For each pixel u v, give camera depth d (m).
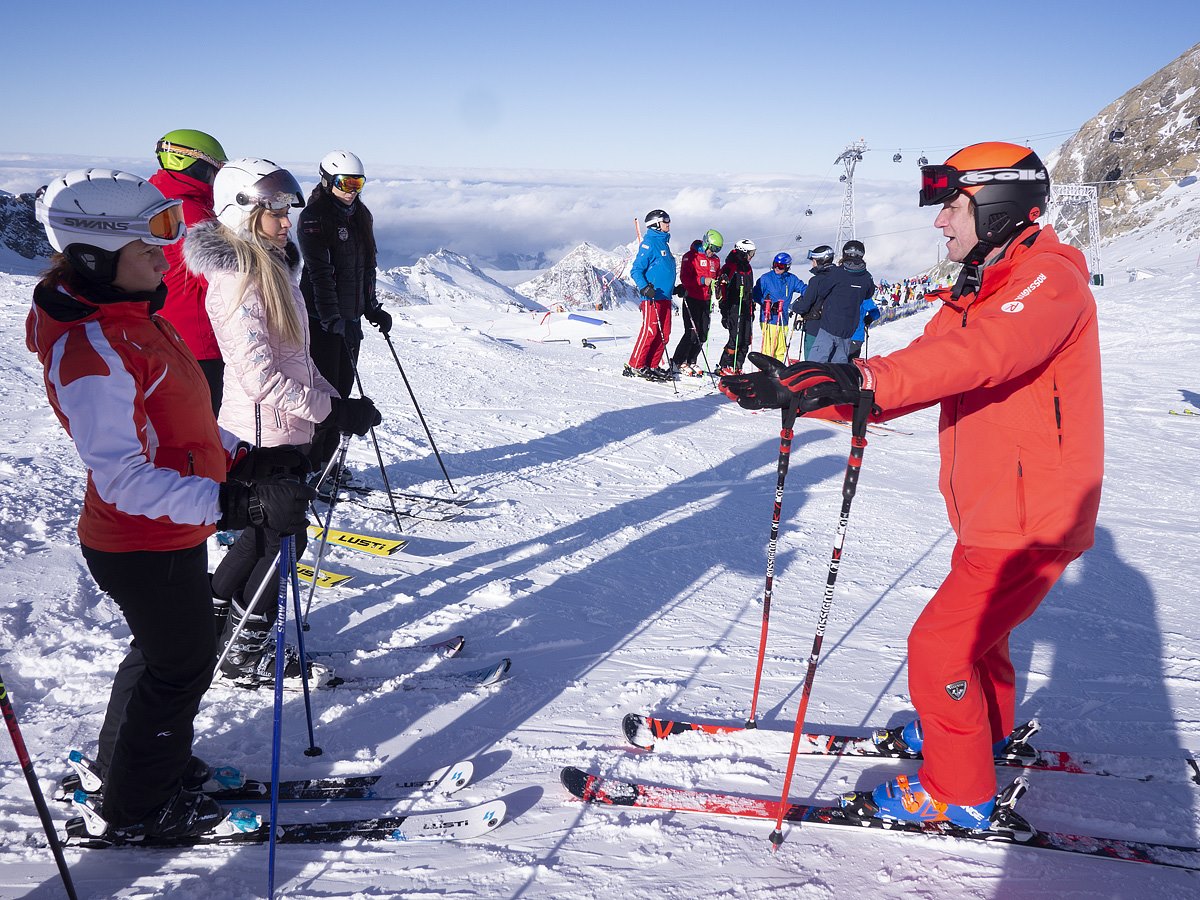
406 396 8.16
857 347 8.82
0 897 1.88
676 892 2.00
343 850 2.11
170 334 1.98
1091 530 2.04
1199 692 3.31
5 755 2.37
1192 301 19.94
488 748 2.61
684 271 10.47
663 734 2.70
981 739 2.17
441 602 3.70
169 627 1.95
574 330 19.78
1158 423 9.85
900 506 5.96
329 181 4.29
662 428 7.81
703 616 3.80
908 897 2.02
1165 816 2.43
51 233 1.68
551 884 2.01
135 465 1.74
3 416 5.80
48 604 3.19
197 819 2.10
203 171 3.23
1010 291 1.96
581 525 4.93
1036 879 2.11
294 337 2.97
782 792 2.35
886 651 3.54
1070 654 3.65
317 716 2.72
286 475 2.22
